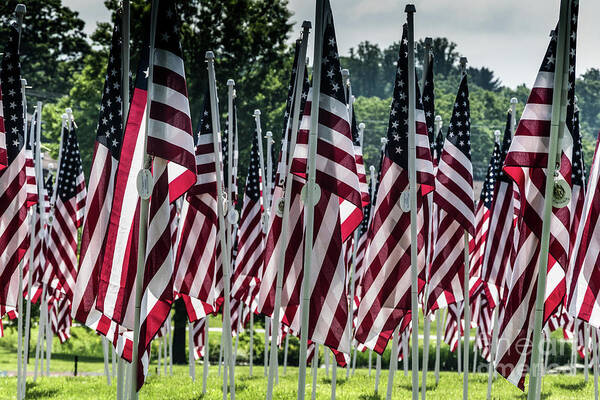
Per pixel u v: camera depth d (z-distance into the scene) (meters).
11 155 60.94
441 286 68.00
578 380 99.50
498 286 78.19
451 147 65.06
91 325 53.53
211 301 71.31
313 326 50.03
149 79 46.03
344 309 50.22
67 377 102.94
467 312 66.00
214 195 71.12
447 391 86.38
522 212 51.53
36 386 90.00
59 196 86.56
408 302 53.56
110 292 47.31
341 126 49.84
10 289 61.03
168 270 47.12
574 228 68.56
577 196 68.94
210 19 168.12
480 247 92.31
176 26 46.44
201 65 166.12
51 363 141.12
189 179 50.34
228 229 76.81
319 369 119.00
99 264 53.62
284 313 57.47
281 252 54.47
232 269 101.81
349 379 98.12
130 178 47.59
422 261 60.59
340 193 49.53
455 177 64.75
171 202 50.50
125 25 52.69
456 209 64.50
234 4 169.25
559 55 46.59
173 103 46.19
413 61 52.69
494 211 78.38
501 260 78.06
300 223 57.38
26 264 86.44
